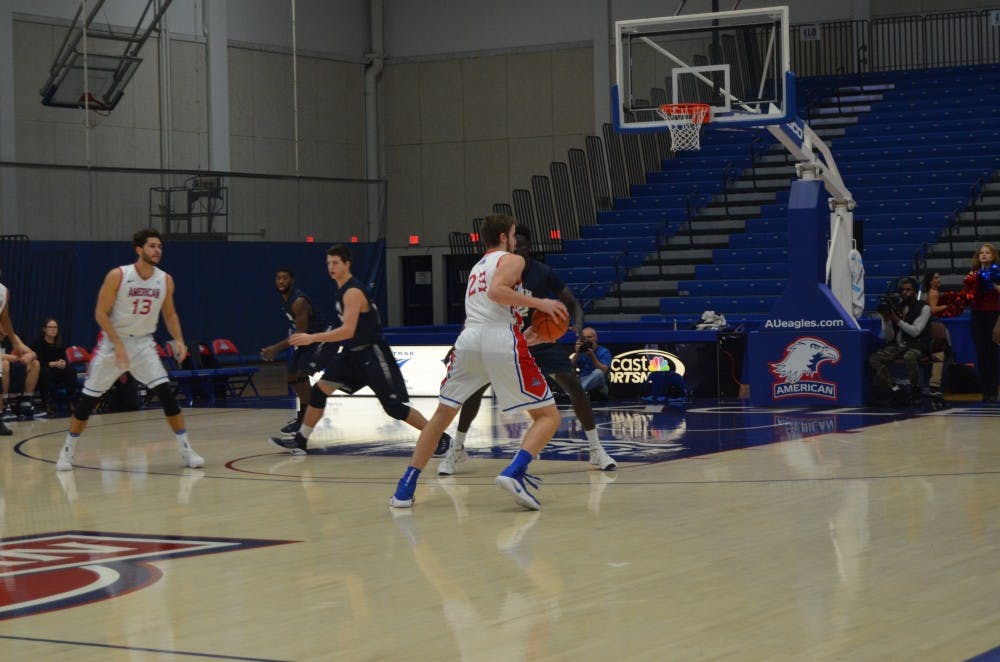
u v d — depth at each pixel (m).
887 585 4.82
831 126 24.03
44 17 23.11
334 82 28.42
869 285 19.70
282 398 17.19
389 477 8.54
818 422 11.68
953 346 15.18
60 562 5.64
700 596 4.70
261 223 24.95
